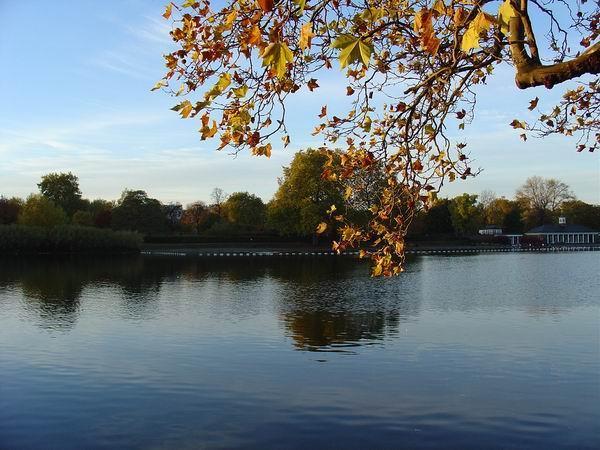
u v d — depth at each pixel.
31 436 10.87
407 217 6.16
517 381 14.27
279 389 13.72
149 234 97.75
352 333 20.81
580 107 7.52
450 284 39.22
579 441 10.59
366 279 43.19
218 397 13.18
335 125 6.33
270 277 45.16
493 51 5.43
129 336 20.39
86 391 13.61
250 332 21.14
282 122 5.20
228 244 94.31
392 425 11.39
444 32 5.76
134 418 11.81
